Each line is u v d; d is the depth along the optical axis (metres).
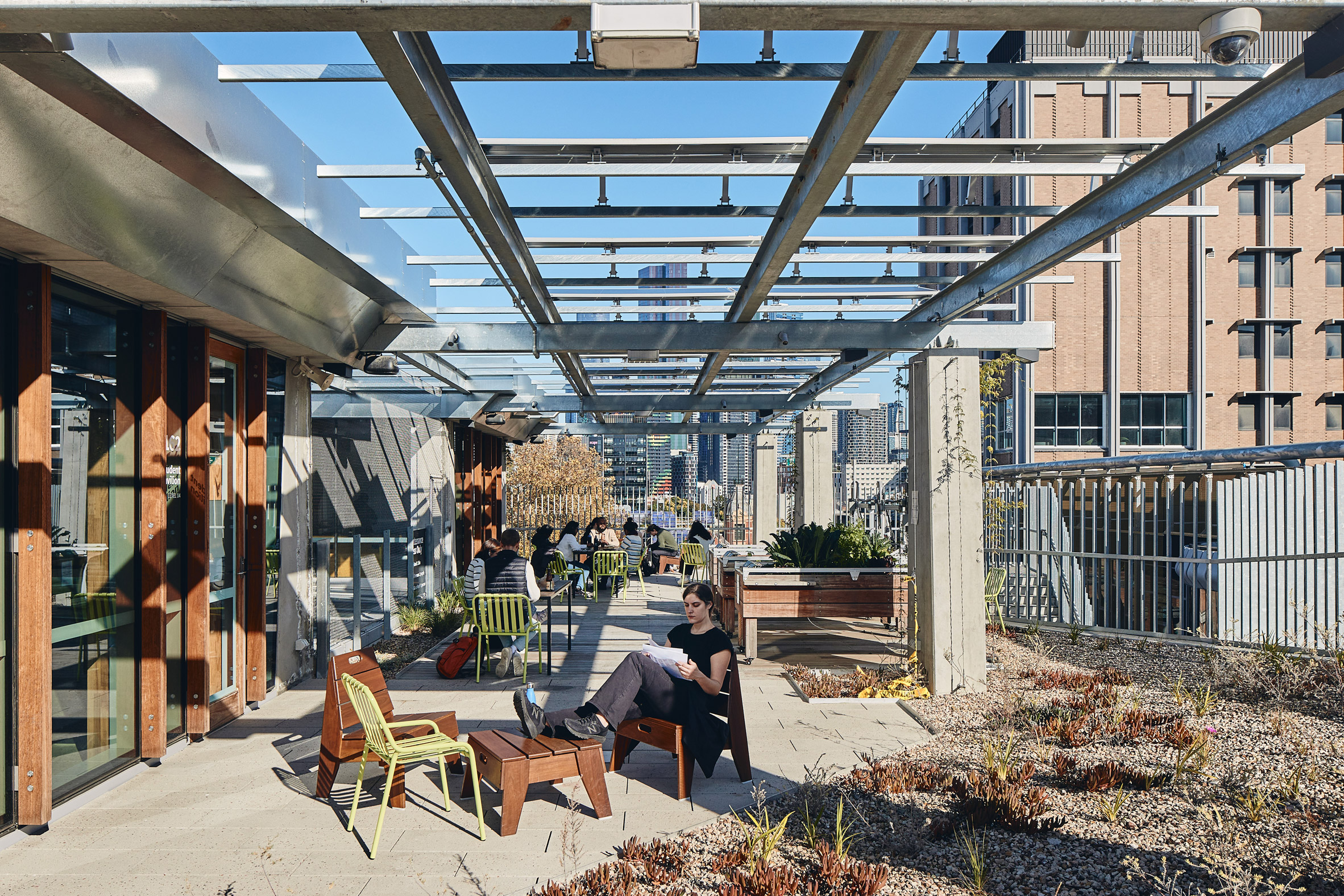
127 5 2.37
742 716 5.29
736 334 7.71
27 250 4.34
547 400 13.72
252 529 7.22
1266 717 5.93
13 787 4.41
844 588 9.05
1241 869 3.73
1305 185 29.25
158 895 3.80
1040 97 26.45
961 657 7.20
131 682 5.62
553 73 3.66
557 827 4.55
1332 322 29.19
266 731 6.48
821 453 15.27
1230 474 9.22
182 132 4.00
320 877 3.97
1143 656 8.41
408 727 5.36
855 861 3.94
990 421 30.25
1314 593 7.81
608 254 6.35
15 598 4.45
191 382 6.32
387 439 15.07
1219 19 2.43
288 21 2.50
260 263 5.93
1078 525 11.12
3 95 3.34
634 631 11.02
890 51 2.97
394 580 14.72
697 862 4.09
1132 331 28.52
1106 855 4.01
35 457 4.46
